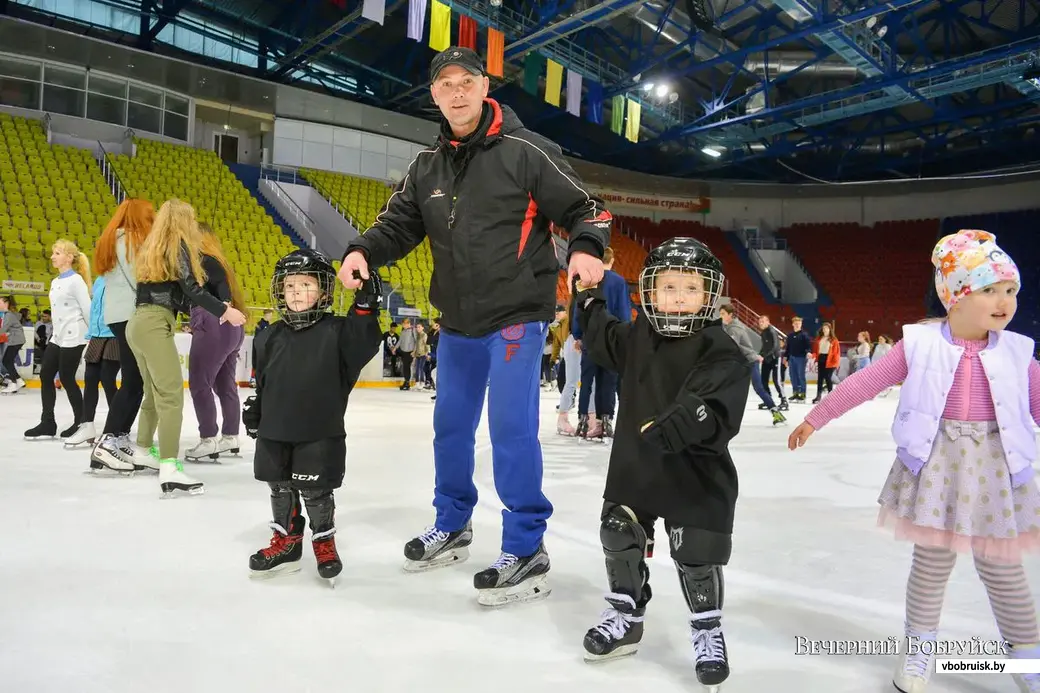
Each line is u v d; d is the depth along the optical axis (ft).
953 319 5.29
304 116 69.21
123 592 6.70
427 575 7.59
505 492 7.06
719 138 80.18
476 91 7.22
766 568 7.92
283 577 7.35
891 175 98.68
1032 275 83.46
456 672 5.11
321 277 7.09
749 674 5.25
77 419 17.51
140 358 12.42
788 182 100.53
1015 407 5.03
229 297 13.03
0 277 40.75
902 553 8.55
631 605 5.41
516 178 7.30
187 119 64.80
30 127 55.11
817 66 70.85
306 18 63.26
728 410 4.95
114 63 58.13
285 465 7.22
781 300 94.12
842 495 12.28
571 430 21.43
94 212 50.42
